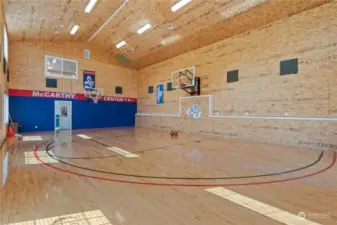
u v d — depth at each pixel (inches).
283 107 313.4
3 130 321.7
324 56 273.0
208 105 425.7
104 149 269.7
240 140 353.1
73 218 96.9
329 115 268.1
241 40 370.3
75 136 399.9
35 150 261.0
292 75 303.7
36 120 486.3
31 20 358.0
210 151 259.0
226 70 395.5
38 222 93.1
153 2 329.7
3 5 289.4
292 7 289.9
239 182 147.5
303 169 180.9
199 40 420.8
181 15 352.8
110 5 342.6
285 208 107.8
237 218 97.6
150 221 94.7
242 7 308.7
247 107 361.1
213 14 335.3
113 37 488.4
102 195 123.9
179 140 351.6
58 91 516.4
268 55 332.2
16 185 139.5
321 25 275.9
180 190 132.2
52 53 506.6
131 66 641.0
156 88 582.2
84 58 556.4
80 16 374.9
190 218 97.5
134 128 577.6
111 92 608.7
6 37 378.9
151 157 225.3
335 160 213.6
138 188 135.5
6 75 382.9
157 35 436.8
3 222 93.0
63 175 161.8
